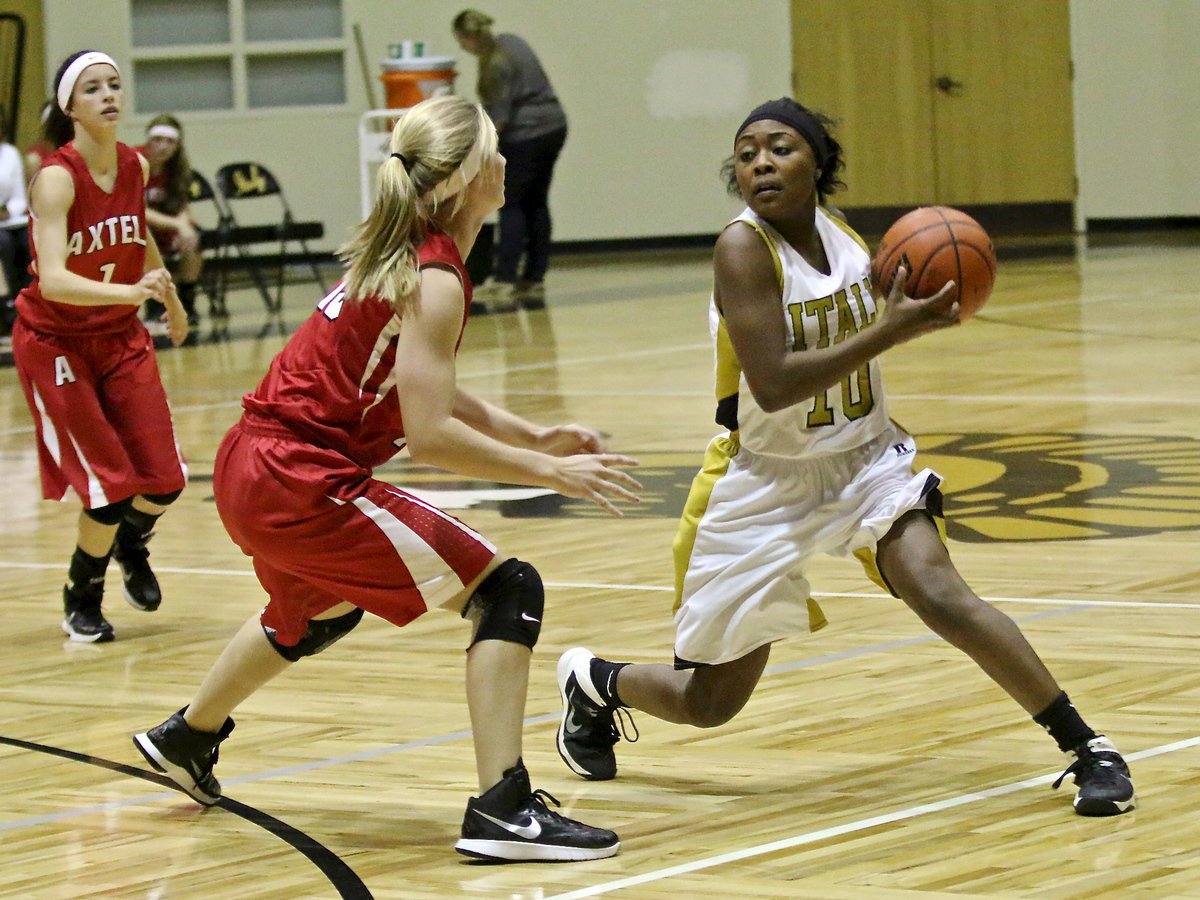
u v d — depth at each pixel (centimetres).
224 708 546
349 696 684
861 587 827
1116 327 1852
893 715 618
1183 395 1376
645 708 555
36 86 2972
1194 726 583
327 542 497
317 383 503
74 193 782
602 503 484
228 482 514
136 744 548
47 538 1066
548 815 495
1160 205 3128
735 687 542
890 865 470
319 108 3044
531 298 2506
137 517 822
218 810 555
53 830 541
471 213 508
